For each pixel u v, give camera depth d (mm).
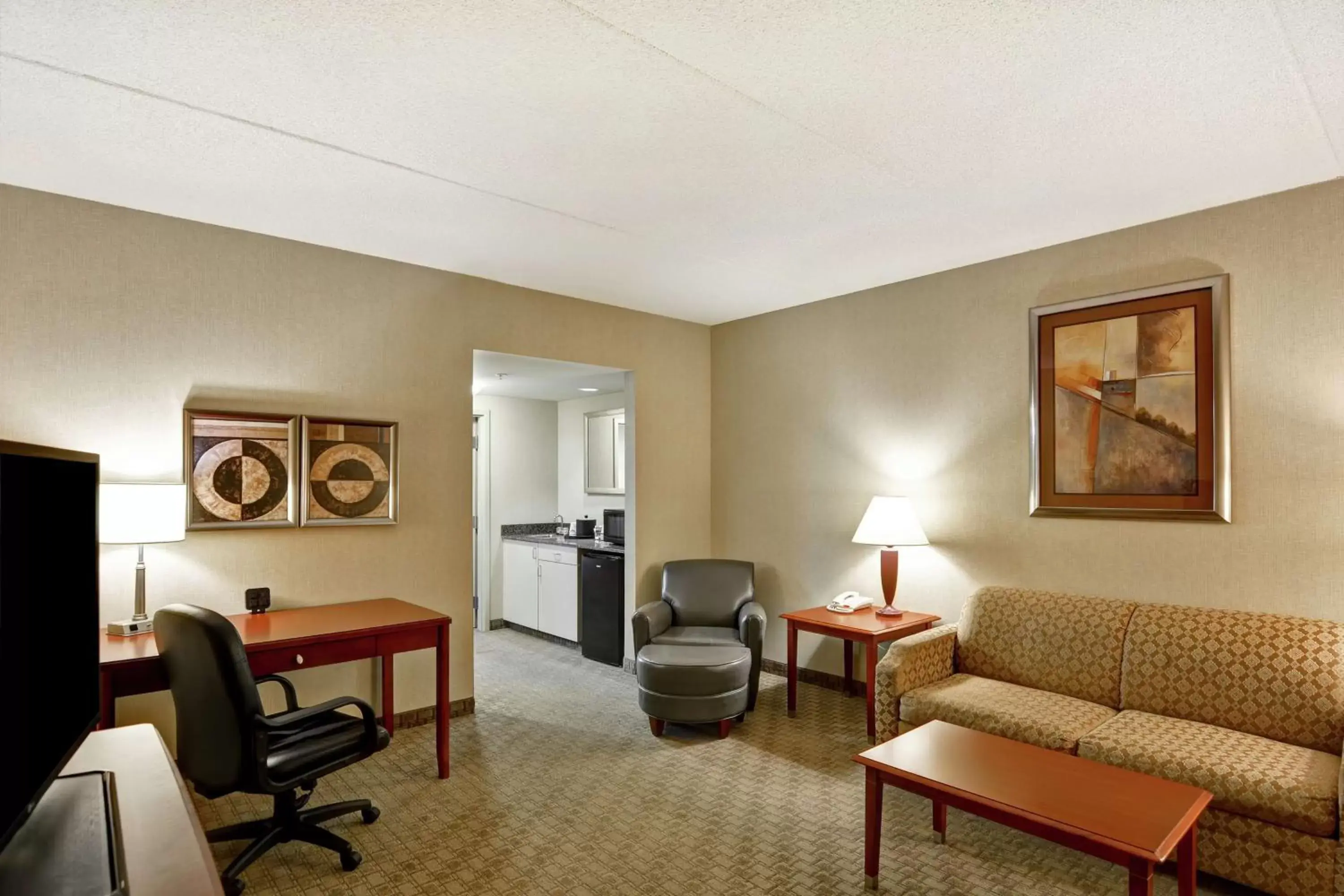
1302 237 2703
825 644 4336
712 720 3391
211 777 2113
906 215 3010
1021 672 3119
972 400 3686
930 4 1661
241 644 2059
